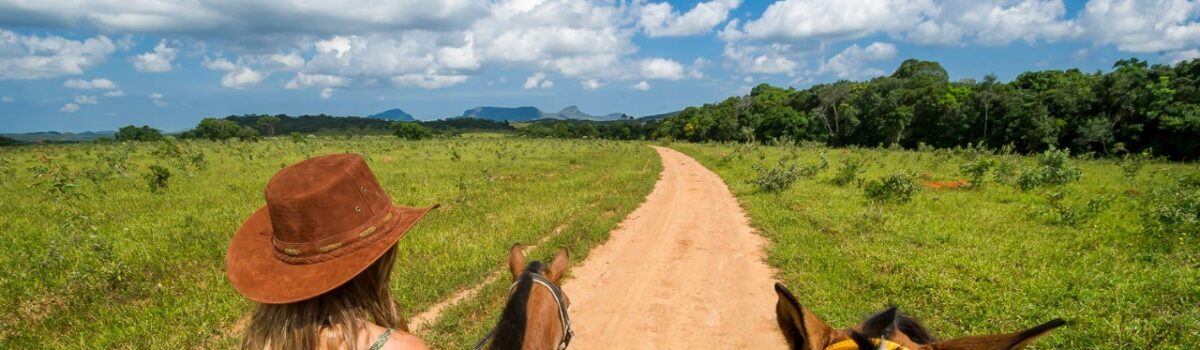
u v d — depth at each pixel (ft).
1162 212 25.86
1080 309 17.56
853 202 39.19
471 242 28.89
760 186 47.62
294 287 4.23
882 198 39.27
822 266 24.16
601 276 24.57
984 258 23.44
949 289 20.15
